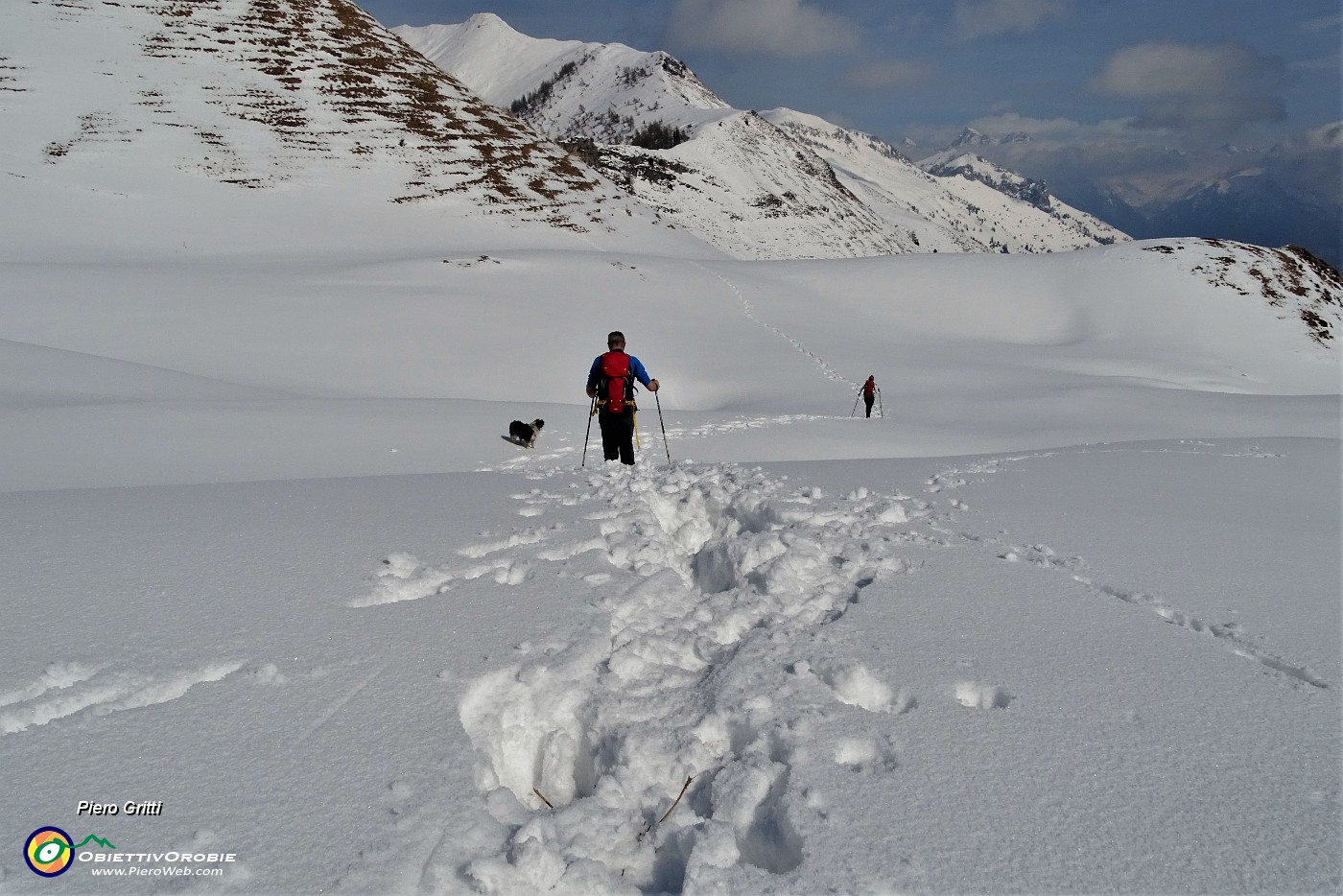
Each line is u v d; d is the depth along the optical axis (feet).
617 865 8.59
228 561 15.93
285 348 109.60
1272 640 13.26
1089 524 21.04
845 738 10.02
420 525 19.44
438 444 43.75
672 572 16.57
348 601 13.98
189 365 99.14
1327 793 9.02
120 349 101.45
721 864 8.18
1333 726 10.46
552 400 105.50
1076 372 139.54
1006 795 8.95
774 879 7.77
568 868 8.21
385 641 12.41
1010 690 11.36
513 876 7.87
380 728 9.93
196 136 228.63
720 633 13.76
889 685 11.59
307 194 215.10
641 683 11.93
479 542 17.99
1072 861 7.94
